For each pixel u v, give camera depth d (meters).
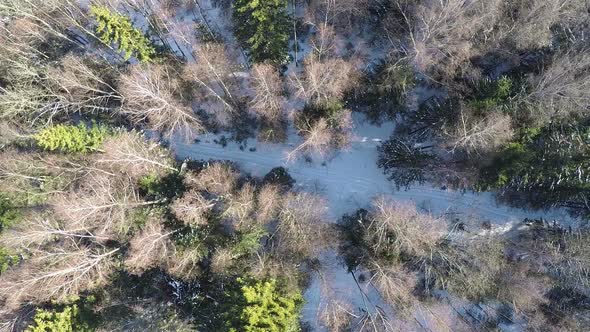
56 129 27.98
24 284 27.20
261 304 24.67
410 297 28.73
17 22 30.47
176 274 29.00
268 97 30.19
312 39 31.11
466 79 29.22
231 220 29.62
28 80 31.12
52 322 27.03
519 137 27.59
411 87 30.20
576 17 28.19
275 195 30.11
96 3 31.19
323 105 30.30
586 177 27.06
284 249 29.28
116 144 27.80
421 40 29.36
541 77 27.06
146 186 30.31
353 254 30.34
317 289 30.47
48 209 30.17
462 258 29.14
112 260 29.89
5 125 29.08
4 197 29.70
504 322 30.14
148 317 27.89
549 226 29.91
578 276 27.86
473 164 28.94
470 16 28.20
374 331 28.78
